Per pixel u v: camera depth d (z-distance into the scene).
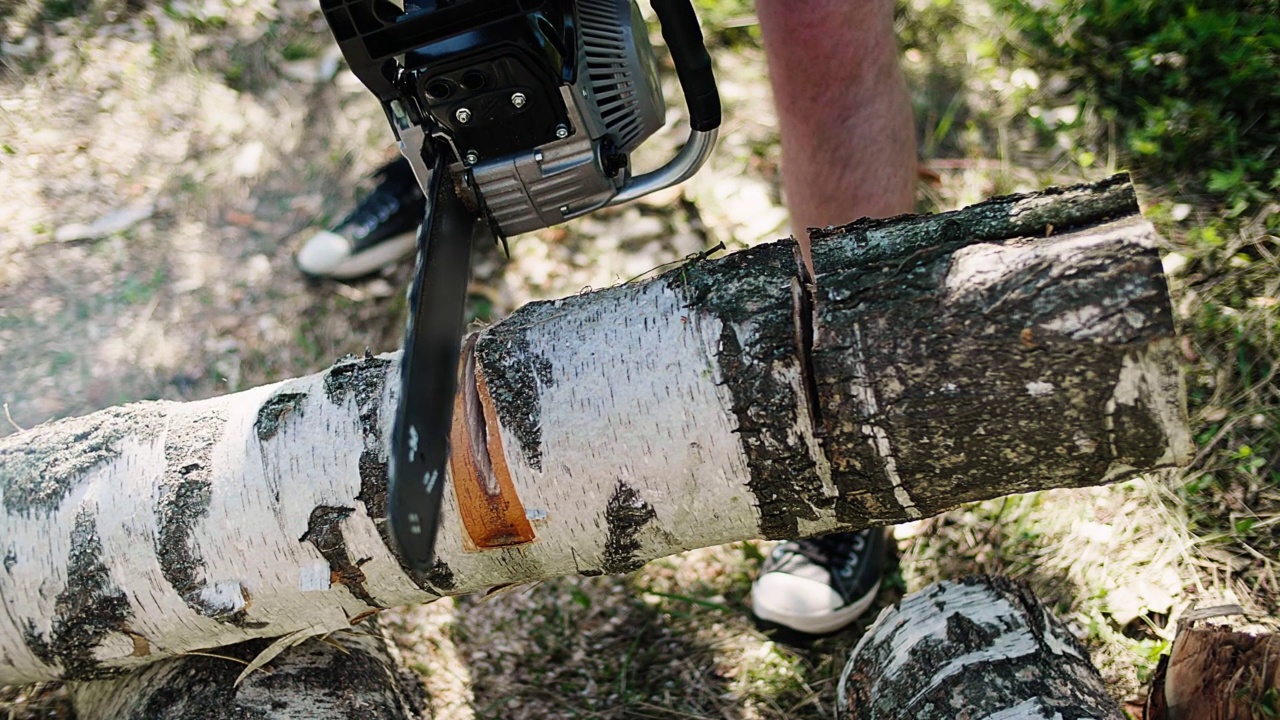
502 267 2.93
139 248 2.98
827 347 1.39
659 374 1.49
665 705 2.14
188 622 1.65
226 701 1.75
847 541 2.23
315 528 1.58
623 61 1.68
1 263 2.92
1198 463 2.24
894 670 1.77
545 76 1.49
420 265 1.44
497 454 1.53
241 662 1.81
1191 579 2.10
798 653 2.21
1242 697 1.66
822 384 1.40
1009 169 2.95
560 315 1.60
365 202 2.93
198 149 3.21
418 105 1.53
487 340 1.59
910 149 2.09
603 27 1.66
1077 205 1.36
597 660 2.23
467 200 1.66
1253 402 2.28
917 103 3.17
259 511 1.59
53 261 2.94
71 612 1.64
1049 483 1.44
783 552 2.25
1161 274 1.27
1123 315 1.27
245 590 1.62
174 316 2.84
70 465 1.66
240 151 3.21
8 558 1.63
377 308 2.88
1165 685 1.78
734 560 2.37
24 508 1.65
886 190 2.05
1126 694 1.97
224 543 1.60
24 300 2.86
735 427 1.47
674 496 1.53
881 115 1.98
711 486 1.51
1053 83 3.11
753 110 3.23
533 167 1.60
